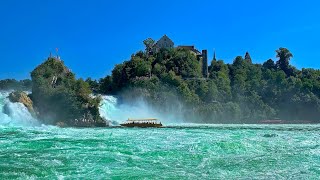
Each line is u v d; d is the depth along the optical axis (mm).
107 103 117188
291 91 167250
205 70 169125
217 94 148250
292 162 25875
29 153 25734
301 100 161875
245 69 186500
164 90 135000
